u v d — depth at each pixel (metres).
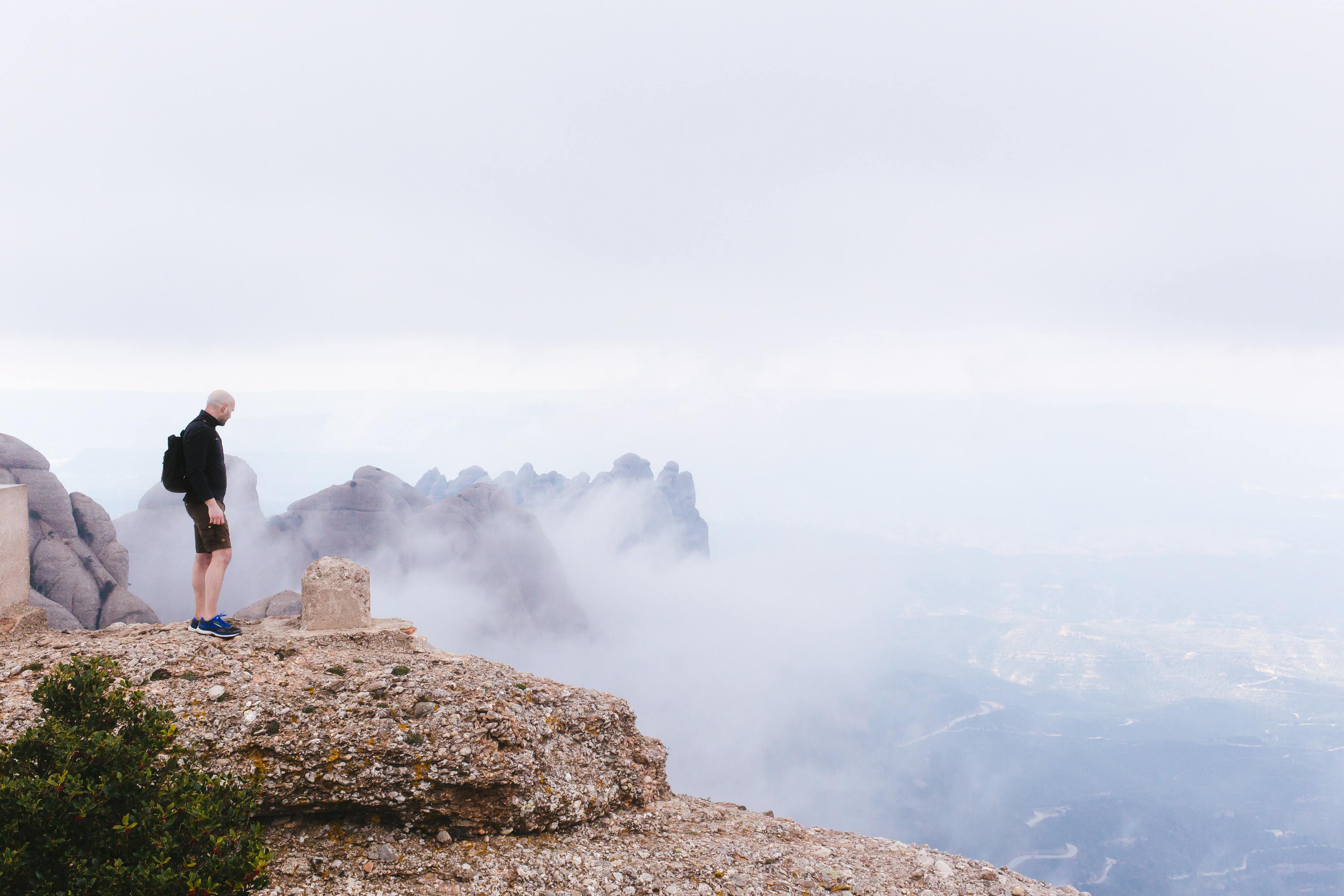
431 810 7.30
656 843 8.31
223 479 9.87
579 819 8.12
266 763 7.19
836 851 8.87
